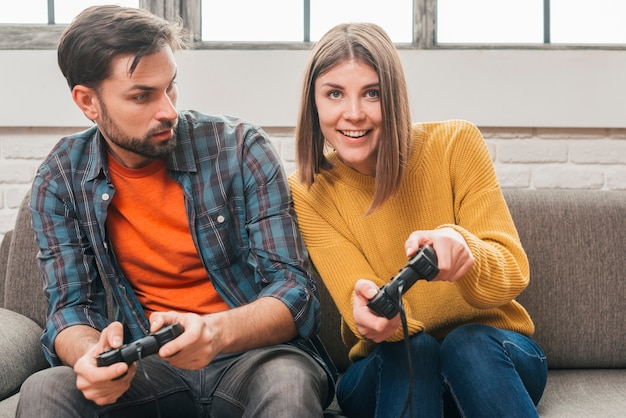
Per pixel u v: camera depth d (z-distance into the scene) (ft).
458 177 4.87
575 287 5.77
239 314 4.19
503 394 4.05
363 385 4.54
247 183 4.83
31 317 5.87
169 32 4.50
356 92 4.54
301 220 5.01
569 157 7.27
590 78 7.14
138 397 4.34
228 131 4.93
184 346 3.75
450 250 3.93
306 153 4.91
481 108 7.15
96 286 4.90
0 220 7.39
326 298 5.86
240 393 4.34
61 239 4.82
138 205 4.80
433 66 7.14
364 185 4.94
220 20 7.63
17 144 7.39
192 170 4.78
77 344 4.34
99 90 4.42
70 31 4.47
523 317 4.88
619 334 5.73
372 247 4.93
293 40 7.64
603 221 5.87
